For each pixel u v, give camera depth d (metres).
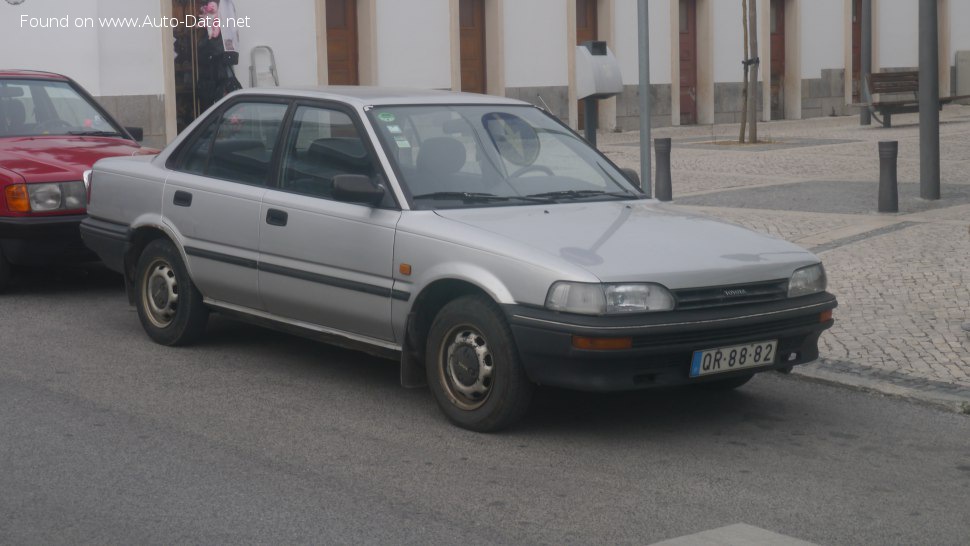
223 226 7.17
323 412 6.30
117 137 10.73
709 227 6.37
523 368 5.72
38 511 4.77
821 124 29.62
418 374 6.32
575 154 7.15
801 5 32.25
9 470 5.27
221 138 7.46
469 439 5.85
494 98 7.29
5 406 6.30
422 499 4.97
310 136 6.87
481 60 25.77
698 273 5.68
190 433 5.88
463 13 25.42
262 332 8.23
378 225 6.25
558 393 6.77
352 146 6.60
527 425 6.12
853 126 28.19
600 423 6.18
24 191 9.05
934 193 14.19
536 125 7.20
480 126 6.89
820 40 32.97
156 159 7.90
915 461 5.64
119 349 7.68
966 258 10.50
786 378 7.23
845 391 6.96
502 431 5.97
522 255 5.67
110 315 8.77
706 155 20.80
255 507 4.84
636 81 28.19
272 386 6.82
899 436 6.05
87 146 9.98
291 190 6.85
